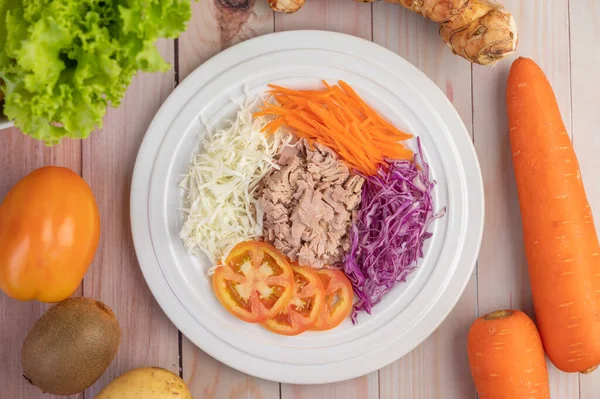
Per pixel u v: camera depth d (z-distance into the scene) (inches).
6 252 24.2
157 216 26.5
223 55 26.4
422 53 27.6
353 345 27.0
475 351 26.8
